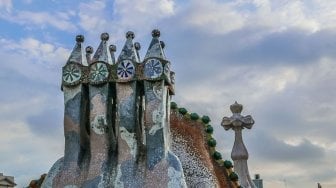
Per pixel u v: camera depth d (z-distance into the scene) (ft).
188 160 51.08
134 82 43.52
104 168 42.42
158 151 42.04
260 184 93.71
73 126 43.86
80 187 42.34
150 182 41.04
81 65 44.83
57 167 43.78
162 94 43.04
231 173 55.93
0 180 95.25
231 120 69.36
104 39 45.50
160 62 43.32
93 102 43.86
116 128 44.04
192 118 55.83
